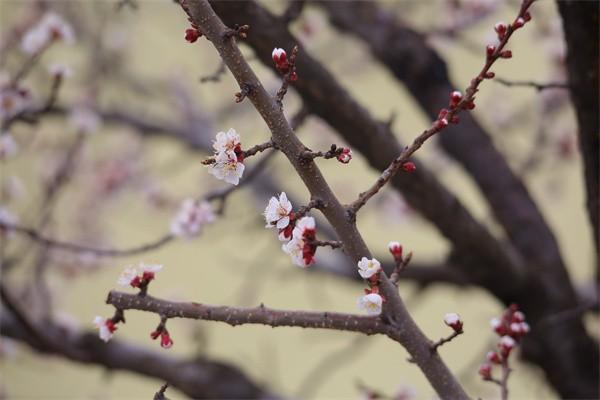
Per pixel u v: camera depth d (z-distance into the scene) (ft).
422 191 10.16
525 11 8.30
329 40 15.79
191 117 16.26
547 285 11.78
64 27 10.24
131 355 12.14
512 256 11.28
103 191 17.21
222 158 8.19
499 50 8.28
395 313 8.50
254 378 12.83
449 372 8.54
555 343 11.82
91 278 16.08
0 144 10.37
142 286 8.48
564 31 9.45
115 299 8.48
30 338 11.28
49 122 16.53
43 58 15.64
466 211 10.39
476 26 13.52
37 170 16.20
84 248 10.05
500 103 16.22
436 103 11.76
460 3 12.96
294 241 8.34
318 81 9.65
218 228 17.02
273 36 9.45
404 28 11.75
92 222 17.47
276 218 8.26
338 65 17.21
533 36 14.03
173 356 12.39
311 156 8.23
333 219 8.33
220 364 12.37
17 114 10.24
